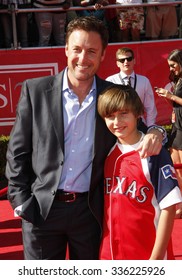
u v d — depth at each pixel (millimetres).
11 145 3016
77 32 2824
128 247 2809
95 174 2912
